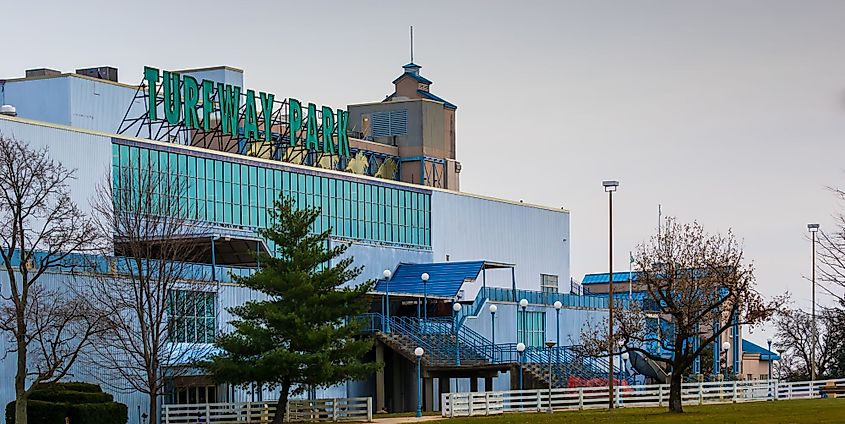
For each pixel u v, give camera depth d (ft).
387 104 451.94
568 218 473.26
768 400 341.82
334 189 369.09
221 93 349.61
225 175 331.77
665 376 390.21
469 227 422.82
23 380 234.38
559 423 254.68
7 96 346.54
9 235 261.24
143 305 259.19
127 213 274.98
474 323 377.91
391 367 346.95
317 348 271.90
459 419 278.26
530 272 449.48
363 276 372.17
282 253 282.77
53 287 262.88
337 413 286.25
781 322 475.31
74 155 291.38
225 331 297.12
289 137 371.56
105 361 266.36
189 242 294.05
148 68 332.80
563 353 388.78
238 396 301.43
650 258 322.75
